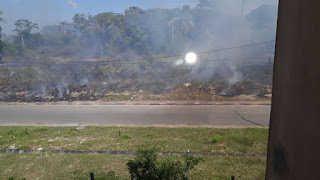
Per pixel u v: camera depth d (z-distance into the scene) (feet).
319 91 3.99
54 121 59.36
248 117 56.29
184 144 41.83
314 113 4.14
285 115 5.08
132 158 37.60
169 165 20.83
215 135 45.34
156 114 61.36
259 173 31.73
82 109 68.39
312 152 4.21
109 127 52.54
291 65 4.83
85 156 39.11
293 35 4.74
